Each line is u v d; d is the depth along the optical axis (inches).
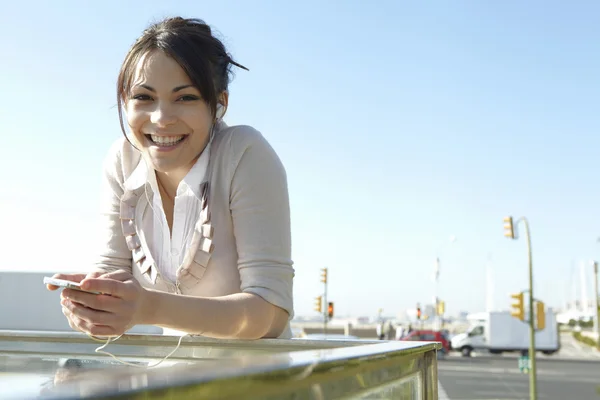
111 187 58.8
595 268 1825.8
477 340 1637.6
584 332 2955.2
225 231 54.6
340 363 20.8
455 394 945.5
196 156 54.6
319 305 1198.9
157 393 12.0
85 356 43.0
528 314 729.0
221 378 13.9
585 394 959.0
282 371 16.7
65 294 38.8
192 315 43.4
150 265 55.4
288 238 54.8
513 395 939.3
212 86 53.2
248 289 50.2
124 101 54.5
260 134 56.3
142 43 52.2
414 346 32.3
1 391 12.6
